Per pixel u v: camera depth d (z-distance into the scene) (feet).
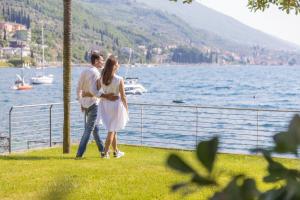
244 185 3.21
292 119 3.18
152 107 205.36
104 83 36.19
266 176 3.65
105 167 31.19
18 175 28.48
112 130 36.81
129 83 296.92
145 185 25.96
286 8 23.86
